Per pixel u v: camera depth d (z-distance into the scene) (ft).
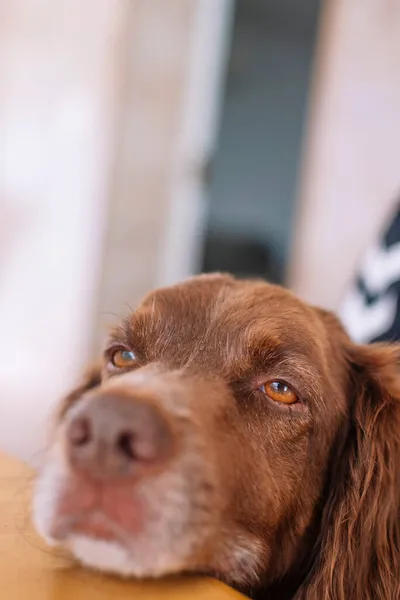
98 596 0.81
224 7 3.44
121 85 3.40
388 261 1.79
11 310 3.32
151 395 0.91
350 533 1.18
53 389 3.24
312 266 3.20
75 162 3.38
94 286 3.47
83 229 3.43
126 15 3.35
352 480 1.21
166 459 0.86
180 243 3.62
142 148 3.51
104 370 1.27
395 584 1.15
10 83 3.25
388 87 2.94
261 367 1.13
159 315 1.20
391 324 1.69
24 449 2.90
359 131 3.05
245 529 1.07
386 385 1.28
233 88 3.46
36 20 3.25
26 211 3.34
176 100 3.54
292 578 1.19
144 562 0.85
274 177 3.34
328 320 1.36
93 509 0.84
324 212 3.17
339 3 3.10
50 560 0.87
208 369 1.11
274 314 1.18
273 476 1.12
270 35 3.33
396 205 1.95
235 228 3.47
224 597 0.84
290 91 3.28
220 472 0.98
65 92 3.34
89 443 0.83
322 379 1.19
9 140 3.26
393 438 1.23
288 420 1.13
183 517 0.88
